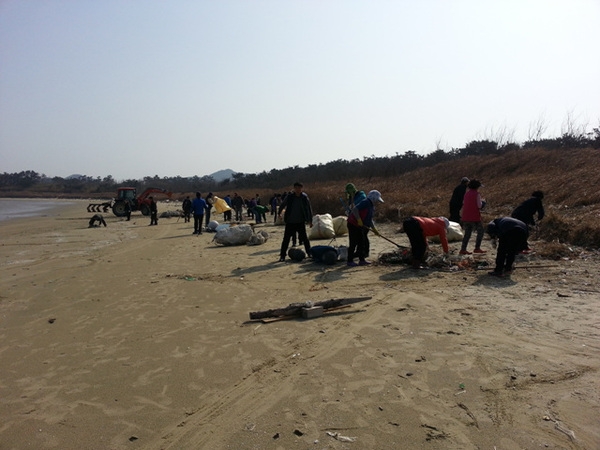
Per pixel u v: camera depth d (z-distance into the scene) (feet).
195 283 28.73
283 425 11.46
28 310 23.72
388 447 10.31
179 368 15.34
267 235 51.44
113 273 33.58
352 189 35.81
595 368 13.84
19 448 10.90
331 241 45.29
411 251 30.73
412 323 18.67
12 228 90.58
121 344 17.95
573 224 35.12
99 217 85.76
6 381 14.87
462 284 24.73
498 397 12.32
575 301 20.71
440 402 12.21
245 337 18.13
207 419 11.95
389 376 13.92
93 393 13.73
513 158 83.71
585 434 10.49
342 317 20.12
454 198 43.32
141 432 11.44
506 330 17.37
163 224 88.07
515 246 25.64
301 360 15.56
